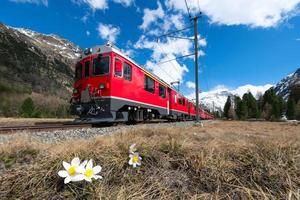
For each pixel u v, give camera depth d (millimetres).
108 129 6488
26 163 2330
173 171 2049
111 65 8406
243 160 2160
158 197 1666
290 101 74125
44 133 5324
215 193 1706
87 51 9078
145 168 2082
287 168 1910
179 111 20281
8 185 1922
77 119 8742
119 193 1621
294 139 3064
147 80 11969
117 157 2180
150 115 13109
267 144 2434
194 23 12914
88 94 8594
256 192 1628
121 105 8875
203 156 2223
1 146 2623
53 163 2074
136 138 3021
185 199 1650
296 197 1540
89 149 2367
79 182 1692
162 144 2578
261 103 95312
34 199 1734
